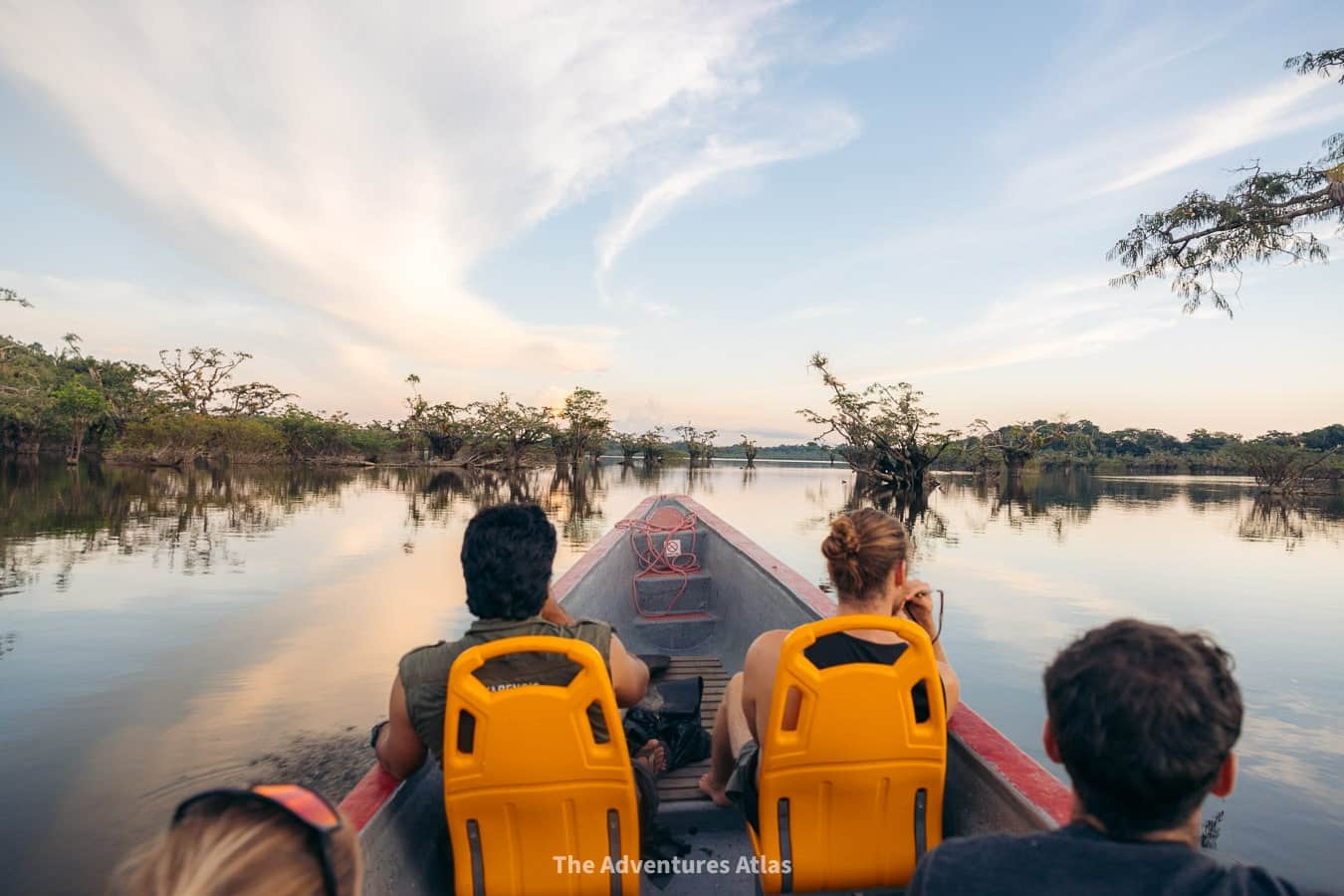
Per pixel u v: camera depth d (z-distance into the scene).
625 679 1.93
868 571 1.78
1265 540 19.09
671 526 6.57
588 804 1.54
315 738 5.00
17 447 58.22
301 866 0.59
